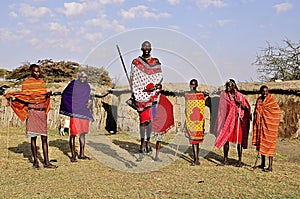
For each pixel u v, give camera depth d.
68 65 17.17
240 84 12.41
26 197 4.83
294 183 5.81
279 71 15.74
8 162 7.19
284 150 9.17
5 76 17.03
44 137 6.82
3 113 14.98
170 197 4.89
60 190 5.20
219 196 4.98
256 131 6.93
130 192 5.09
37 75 6.82
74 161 7.38
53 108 13.47
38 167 6.71
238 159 7.43
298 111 11.00
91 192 5.09
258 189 5.38
